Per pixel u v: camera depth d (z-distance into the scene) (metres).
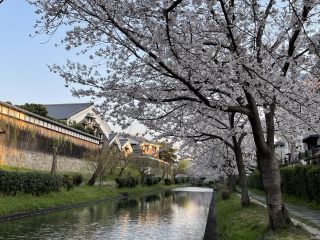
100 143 45.78
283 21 10.13
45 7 7.68
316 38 9.83
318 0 8.45
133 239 14.66
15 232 14.82
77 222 18.56
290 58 9.35
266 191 10.50
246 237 11.19
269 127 10.73
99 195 34.09
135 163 54.53
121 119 11.50
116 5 8.08
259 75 8.77
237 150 18.00
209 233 15.60
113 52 10.30
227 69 9.16
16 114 28.86
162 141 16.84
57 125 35.56
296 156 40.34
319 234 10.05
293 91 9.75
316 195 19.59
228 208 19.41
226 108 9.82
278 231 10.02
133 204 32.03
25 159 30.38
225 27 8.99
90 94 10.44
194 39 9.26
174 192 56.50
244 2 9.55
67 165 37.78
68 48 9.72
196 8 8.66
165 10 7.67
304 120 11.16
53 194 25.98
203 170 41.09
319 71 10.69
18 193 22.03
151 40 8.27
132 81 10.52
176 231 17.12
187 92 10.99
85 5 8.27
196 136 15.79
